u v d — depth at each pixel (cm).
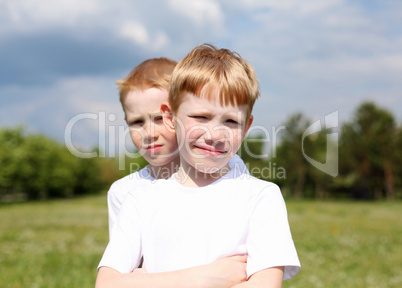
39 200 5462
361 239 1380
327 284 747
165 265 175
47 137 6188
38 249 1168
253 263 168
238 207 176
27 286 724
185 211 178
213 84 172
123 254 180
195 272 163
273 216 175
